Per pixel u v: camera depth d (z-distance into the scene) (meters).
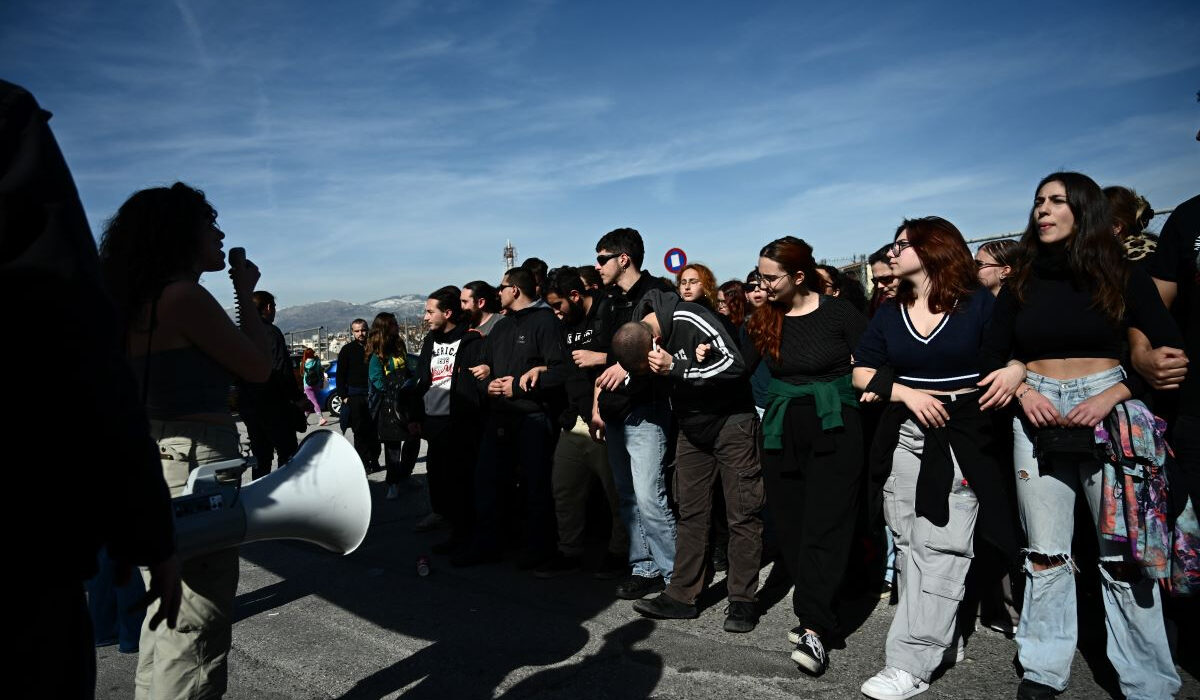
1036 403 2.61
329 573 4.87
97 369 1.18
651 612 3.84
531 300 4.98
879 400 2.98
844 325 3.31
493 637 3.68
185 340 2.25
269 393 6.32
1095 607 3.56
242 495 2.16
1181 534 2.47
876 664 3.22
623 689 3.06
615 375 3.86
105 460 1.20
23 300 1.13
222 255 2.44
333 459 2.35
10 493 1.14
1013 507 3.10
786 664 3.25
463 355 5.24
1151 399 3.09
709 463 3.76
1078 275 2.60
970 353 2.82
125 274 2.18
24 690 1.15
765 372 4.78
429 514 6.29
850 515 3.24
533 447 4.74
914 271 2.95
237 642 3.76
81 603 1.27
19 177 1.17
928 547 2.87
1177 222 2.93
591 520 5.57
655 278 4.45
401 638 3.71
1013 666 3.12
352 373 8.37
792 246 3.39
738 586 3.66
